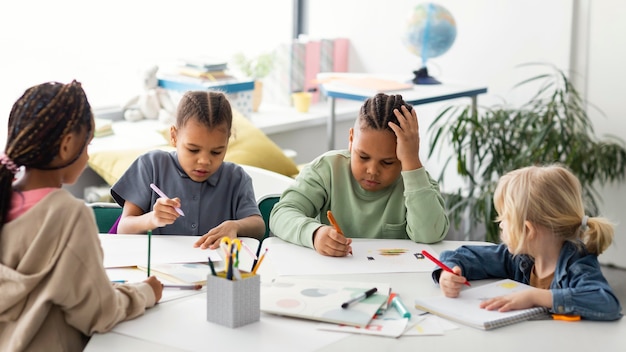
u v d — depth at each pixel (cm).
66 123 136
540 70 384
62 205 134
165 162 203
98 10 342
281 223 189
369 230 199
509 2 388
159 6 365
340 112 427
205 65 350
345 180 201
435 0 411
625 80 363
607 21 363
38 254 132
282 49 428
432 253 178
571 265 151
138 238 182
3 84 314
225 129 194
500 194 157
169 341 130
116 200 203
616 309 142
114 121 356
